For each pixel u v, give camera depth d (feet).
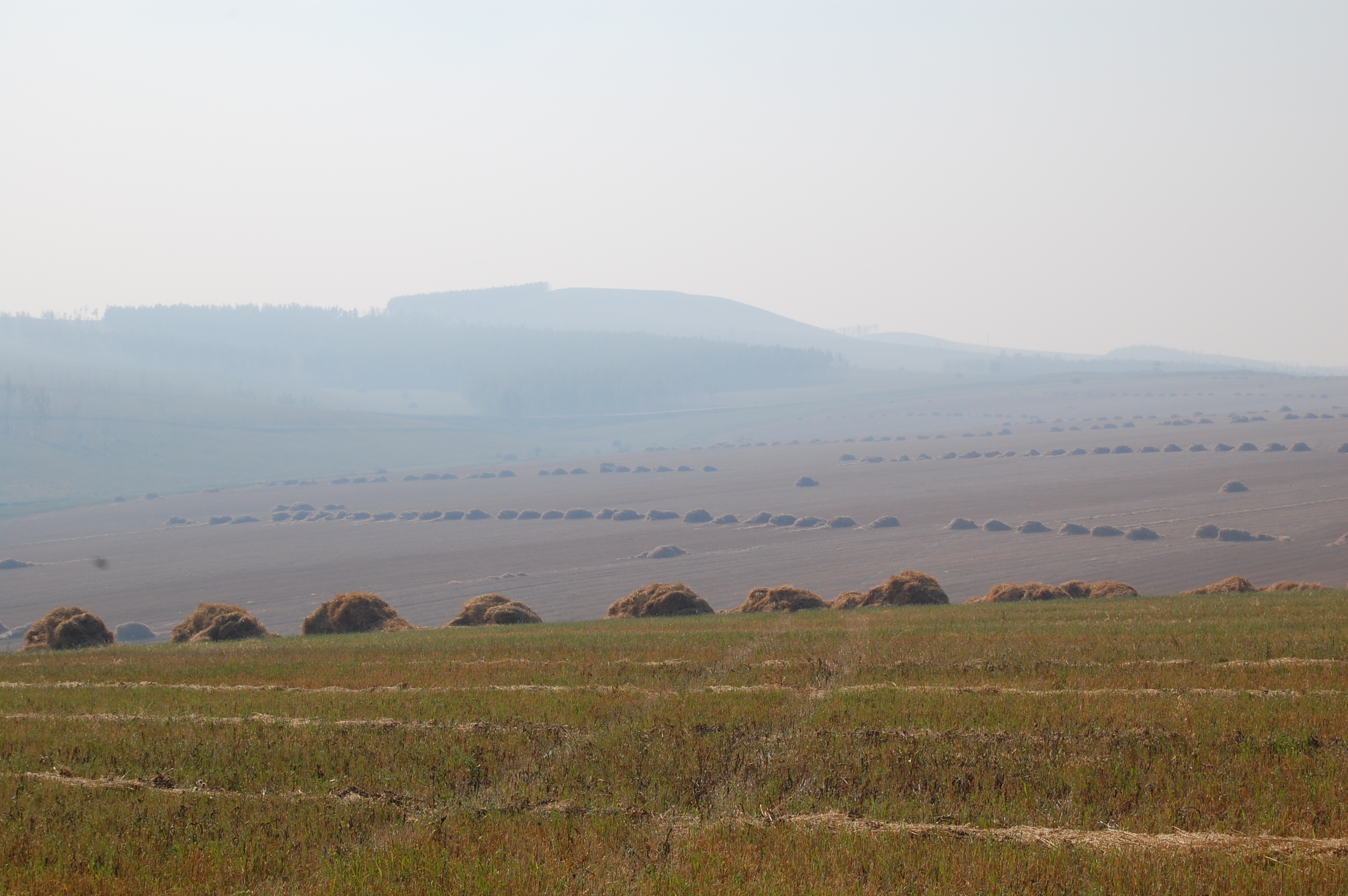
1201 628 94.63
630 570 302.25
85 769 54.29
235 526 521.24
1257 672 71.87
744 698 67.31
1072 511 379.76
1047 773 47.93
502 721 62.85
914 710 61.46
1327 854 38.06
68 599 308.81
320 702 71.51
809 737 54.95
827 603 156.66
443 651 99.86
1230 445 597.11
